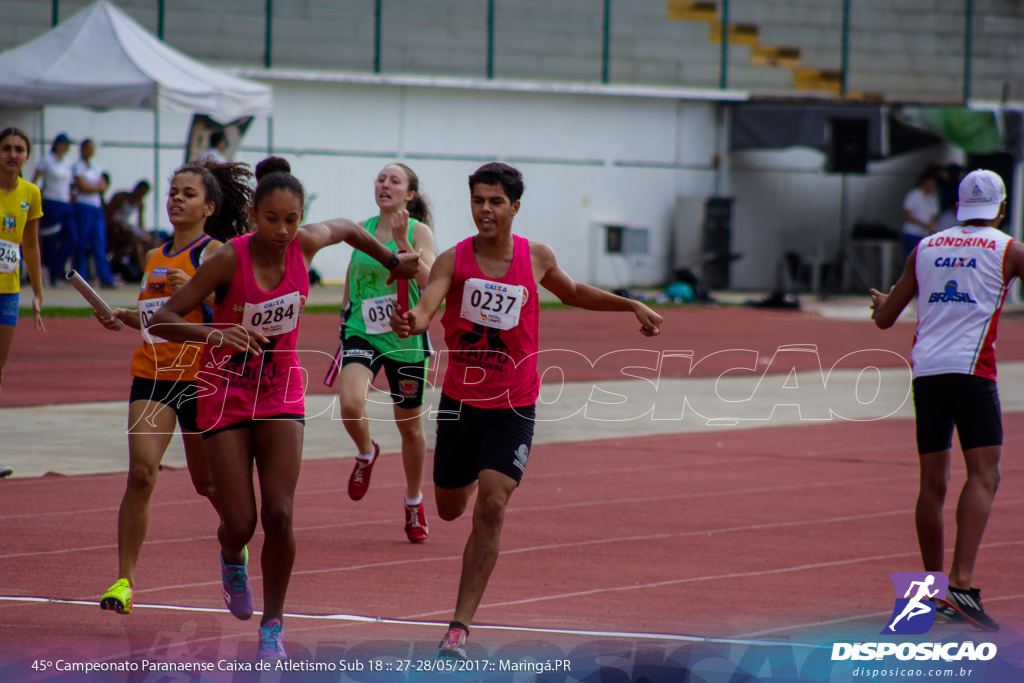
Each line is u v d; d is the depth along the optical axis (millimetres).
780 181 100312
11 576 19953
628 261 96375
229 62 88062
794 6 103875
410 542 23344
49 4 82375
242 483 15805
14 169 26781
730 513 26281
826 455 34000
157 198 76188
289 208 15469
